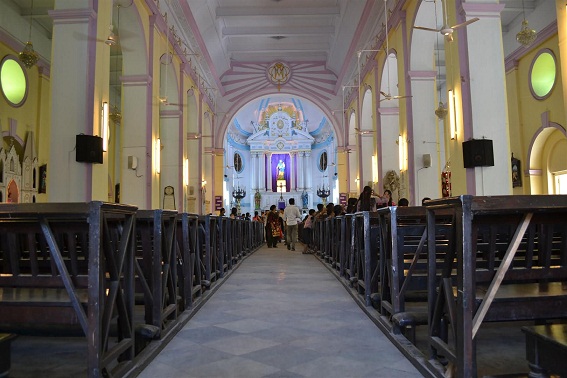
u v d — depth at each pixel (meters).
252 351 3.05
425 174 9.80
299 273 7.36
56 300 2.36
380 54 12.48
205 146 18.70
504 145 6.98
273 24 15.93
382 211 3.63
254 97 19.73
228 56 18.78
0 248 2.98
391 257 3.41
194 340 3.32
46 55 12.88
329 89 19.64
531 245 2.46
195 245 4.84
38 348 3.15
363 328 3.66
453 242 2.30
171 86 13.09
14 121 11.42
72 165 6.90
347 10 13.98
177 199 12.98
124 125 10.00
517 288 2.48
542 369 1.75
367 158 15.23
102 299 2.24
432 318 2.63
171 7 11.71
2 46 10.95
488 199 2.04
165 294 3.62
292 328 3.67
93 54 7.09
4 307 2.39
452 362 2.27
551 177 12.26
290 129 30.41
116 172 18.22
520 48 12.41
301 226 16.02
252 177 30.12
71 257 2.52
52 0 11.12
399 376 2.58
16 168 11.37
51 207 2.12
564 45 5.80
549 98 11.53
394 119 12.73
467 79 7.09
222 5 14.52
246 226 11.23
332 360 2.86
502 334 3.38
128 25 9.75
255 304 4.68
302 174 30.12
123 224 2.87
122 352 2.53
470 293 2.09
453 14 7.49
